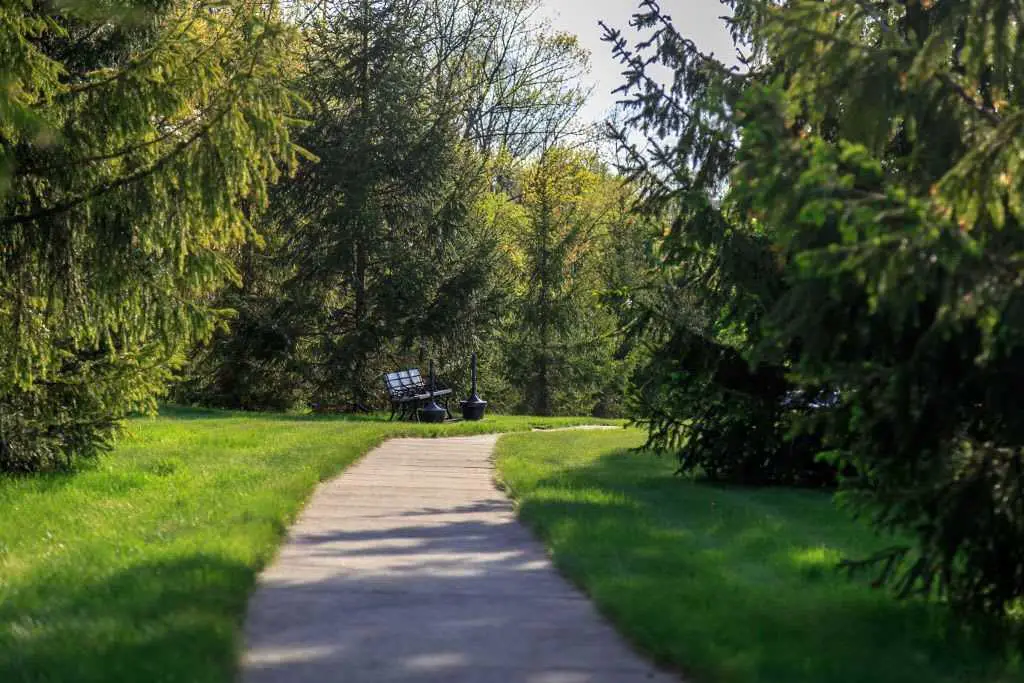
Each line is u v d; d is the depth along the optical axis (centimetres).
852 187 593
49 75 1070
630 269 4203
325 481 1348
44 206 1147
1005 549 620
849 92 703
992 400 600
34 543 955
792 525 1075
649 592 706
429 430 2308
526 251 4397
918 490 609
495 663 573
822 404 1271
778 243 638
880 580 670
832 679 545
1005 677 586
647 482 1451
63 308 1170
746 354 651
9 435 1367
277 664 563
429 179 3316
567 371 4369
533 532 995
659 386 1366
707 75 1186
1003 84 786
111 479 1372
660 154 1289
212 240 1190
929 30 916
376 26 3272
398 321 3275
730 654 573
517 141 5197
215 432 2117
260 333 3250
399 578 780
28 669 535
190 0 1188
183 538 875
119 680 511
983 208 630
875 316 604
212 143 1077
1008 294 536
